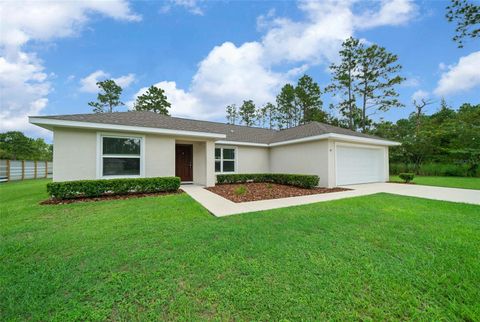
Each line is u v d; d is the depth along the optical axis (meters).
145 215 5.18
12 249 3.25
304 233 3.90
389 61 22.00
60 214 5.29
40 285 2.34
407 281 2.38
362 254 3.05
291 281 2.40
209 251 3.15
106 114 9.36
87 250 3.21
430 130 21.03
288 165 13.68
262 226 4.29
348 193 8.85
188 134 10.00
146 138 9.43
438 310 1.96
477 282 2.36
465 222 4.50
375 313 1.93
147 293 2.21
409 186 11.31
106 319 1.88
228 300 2.10
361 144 12.73
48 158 36.47
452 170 18.58
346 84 24.62
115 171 8.73
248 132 16.86
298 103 29.19
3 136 28.83
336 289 2.26
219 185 11.97
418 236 3.70
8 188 10.89
